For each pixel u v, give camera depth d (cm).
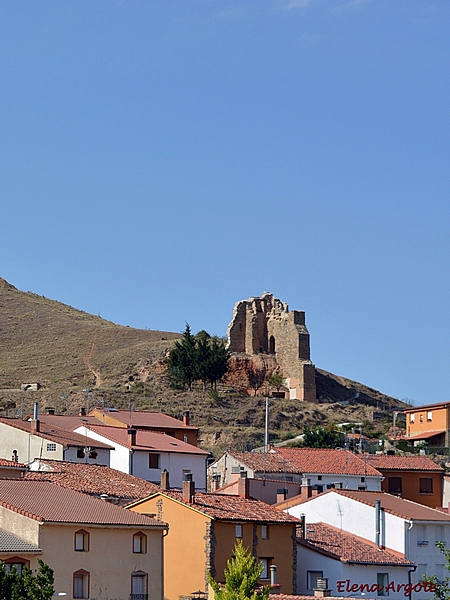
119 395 19175
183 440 13200
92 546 7438
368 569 9269
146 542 7800
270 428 18212
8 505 7262
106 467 10150
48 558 7144
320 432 16088
